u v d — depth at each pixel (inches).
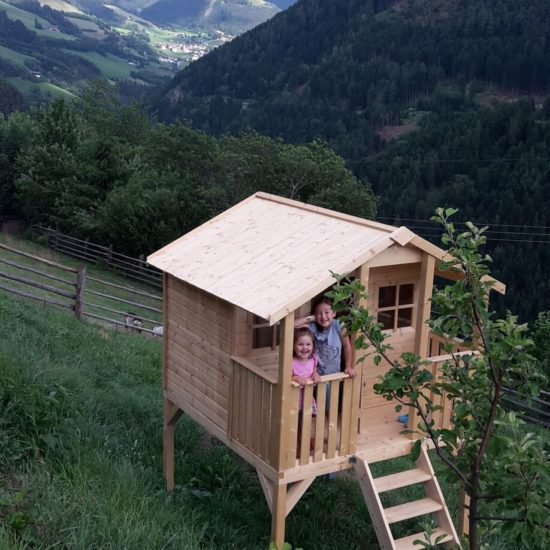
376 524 292.7
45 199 1588.3
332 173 1590.8
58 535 253.3
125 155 1658.5
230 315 308.2
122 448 362.6
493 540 347.3
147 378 526.0
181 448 410.0
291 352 273.9
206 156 1594.5
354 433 299.4
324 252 295.3
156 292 1258.0
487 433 181.2
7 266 1074.7
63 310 699.4
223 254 334.0
